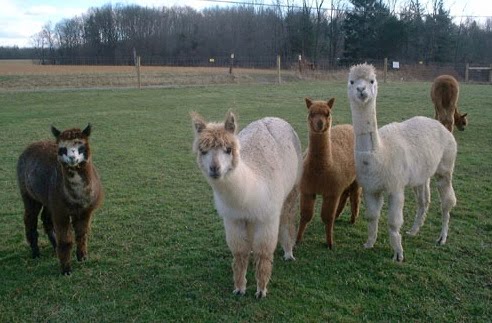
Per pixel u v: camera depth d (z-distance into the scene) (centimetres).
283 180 420
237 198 358
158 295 421
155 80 2655
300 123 1258
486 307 392
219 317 388
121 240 540
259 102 1723
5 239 553
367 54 4309
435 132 511
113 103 1734
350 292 421
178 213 621
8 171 838
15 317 394
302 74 3062
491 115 1352
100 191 478
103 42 5356
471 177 751
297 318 383
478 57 4581
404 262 473
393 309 394
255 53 5162
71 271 469
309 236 549
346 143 526
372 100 446
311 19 4884
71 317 391
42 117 1418
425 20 4603
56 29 5397
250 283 442
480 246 502
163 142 1066
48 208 471
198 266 473
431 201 646
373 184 468
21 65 3962
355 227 572
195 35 5406
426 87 2228
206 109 1562
